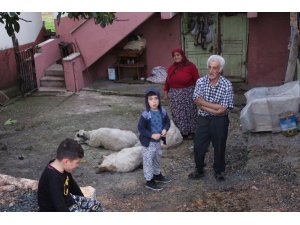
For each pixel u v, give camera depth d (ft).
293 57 27.96
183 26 37.42
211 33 37.01
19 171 21.93
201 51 37.83
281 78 36.29
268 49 35.88
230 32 36.58
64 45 39.11
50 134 27.30
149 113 18.56
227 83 18.02
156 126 18.66
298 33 27.04
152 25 38.01
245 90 35.24
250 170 20.40
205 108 18.31
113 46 36.81
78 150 10.88
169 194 18.79
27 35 41.11
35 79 37.52
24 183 16.92
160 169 21.07
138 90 36.32
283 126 23.81
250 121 24.36
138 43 37.76
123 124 28.60
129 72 39.68
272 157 21.52
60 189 10.89
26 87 36.50
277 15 34.88
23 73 36.09
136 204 18.06
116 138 23.63
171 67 23.97
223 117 18.52
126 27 35.91
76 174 21.13
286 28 34.99
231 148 23.15
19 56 35.40
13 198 15.78
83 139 24.80
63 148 10.82
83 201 12.35
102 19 19.99
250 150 22.65
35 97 36.09
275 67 36.22
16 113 32.12
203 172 20.12
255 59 36.40
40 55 38.47
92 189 15.78
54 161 11.12
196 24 37.01
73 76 36.68
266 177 19.57
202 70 38.34
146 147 18.75
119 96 35.53
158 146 18.98
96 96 35.83
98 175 20.98
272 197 17.81
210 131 18.84
